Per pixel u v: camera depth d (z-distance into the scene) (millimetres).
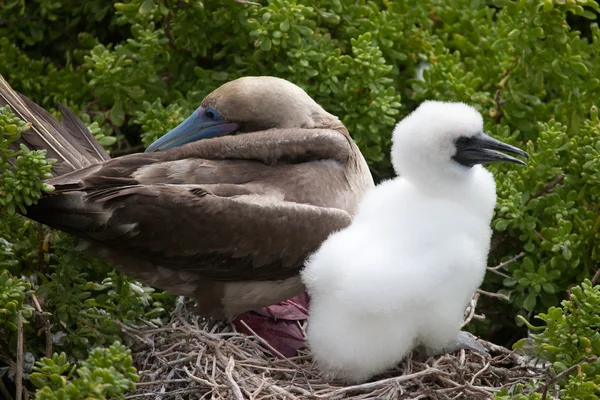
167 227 11938
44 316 11844
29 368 11766
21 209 11359
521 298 13266
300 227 12211
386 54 14977
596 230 13219
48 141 12906
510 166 14055
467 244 11492
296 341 12875
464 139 11805
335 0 14734
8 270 11984
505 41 14602
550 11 14141
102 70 14211
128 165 12375
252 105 13469
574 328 11312
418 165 11820
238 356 12031
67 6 15523
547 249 13156
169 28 14695
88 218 11961
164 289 12695
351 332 11469
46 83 14922
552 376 11305
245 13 14211
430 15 15898
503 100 14578
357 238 11695
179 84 14953
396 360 11688
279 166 12719
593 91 14656
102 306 12297
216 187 12203
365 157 14344
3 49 15023
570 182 13633
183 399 11703
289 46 14219
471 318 12883
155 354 12031
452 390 11516
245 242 12109
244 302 12711
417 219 11547
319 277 11625
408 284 11180
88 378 9859
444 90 14586
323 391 11547
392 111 14031
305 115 13570
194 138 13727
